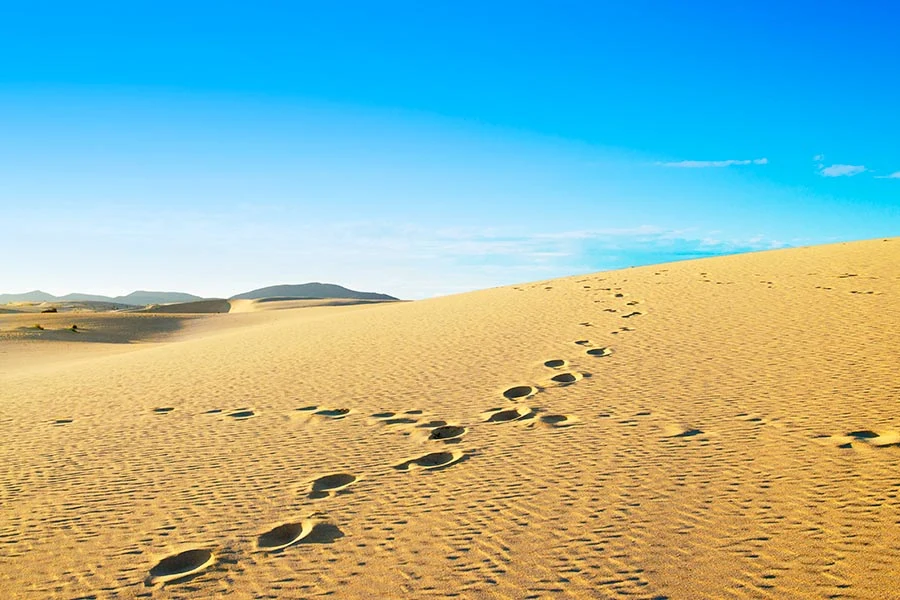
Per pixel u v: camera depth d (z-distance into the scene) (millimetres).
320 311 52344
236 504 6328
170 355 19000
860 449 6418
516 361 12344
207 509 6238
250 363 15336
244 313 53844
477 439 7914
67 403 12055
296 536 5570
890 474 5758
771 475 5977
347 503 6172
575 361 11820
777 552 4605
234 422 9688
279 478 7012
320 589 4586
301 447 8133
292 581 4730
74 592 4746
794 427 7246
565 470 6578
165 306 86062
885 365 9531
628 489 5949
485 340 14875
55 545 5574
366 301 88625
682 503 5547
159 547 5453
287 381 12555
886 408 7586
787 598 4043
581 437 7602
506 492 6137
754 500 5480
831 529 4867
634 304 17688
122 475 7418
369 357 14336
